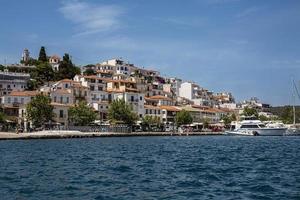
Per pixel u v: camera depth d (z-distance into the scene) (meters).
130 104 170.00
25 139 115.06
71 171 41.91
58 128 140.25
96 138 129.62
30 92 157.25
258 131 173.25
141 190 30.58
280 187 32.31
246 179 36.88
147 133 156.00
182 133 169.75
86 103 154.50
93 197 27.56
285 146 96.75
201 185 33.22
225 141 123.25
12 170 42.34
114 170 43.28
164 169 44.66
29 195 28.02
